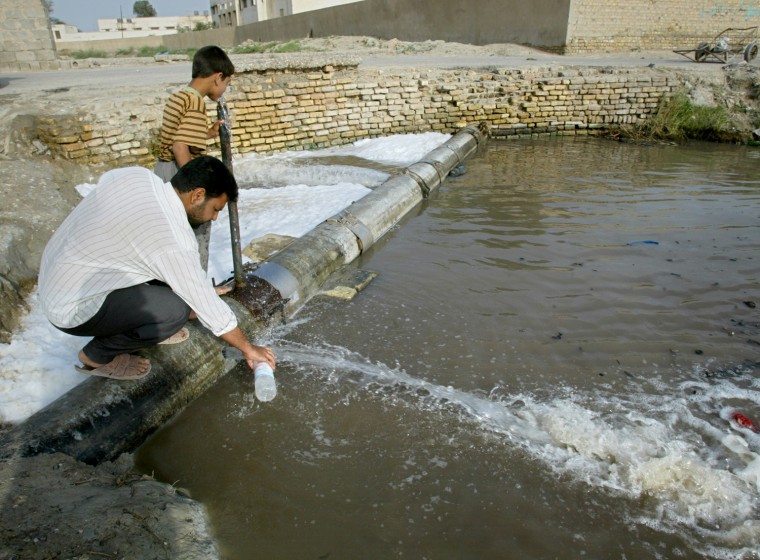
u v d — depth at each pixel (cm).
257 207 648
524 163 952
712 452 288
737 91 1216
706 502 259
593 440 293
